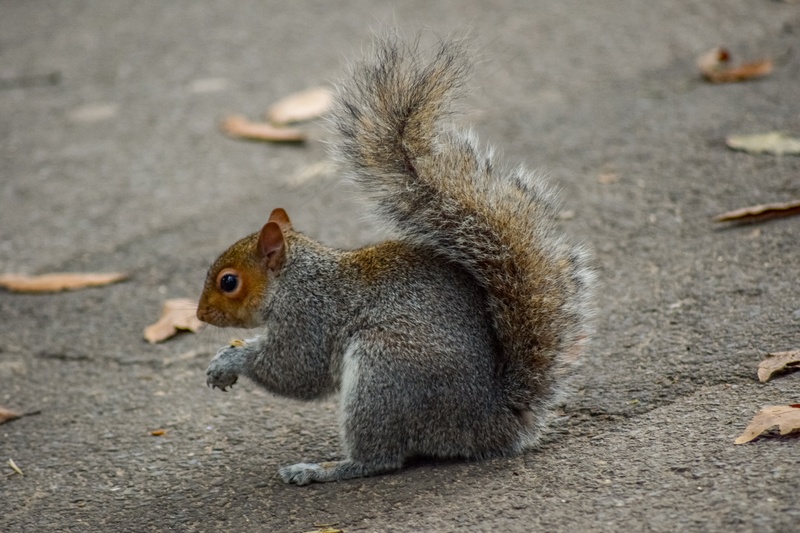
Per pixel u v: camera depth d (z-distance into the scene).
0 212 13.45
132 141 15.20
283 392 7.95
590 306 8.16
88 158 14.77
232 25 19.11
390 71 7.71
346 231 11.93
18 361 10.11
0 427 8.90
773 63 14.48
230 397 9.03
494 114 14.49
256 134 14.86
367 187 7.72
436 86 7.64
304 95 15.55
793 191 10.77
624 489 6.52
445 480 7.11
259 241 7.90
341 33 17.94
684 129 12.88
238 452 8.09
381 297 7.53
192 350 10.02
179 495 7.53
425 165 7.58
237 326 8.16
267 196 13.23
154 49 18.41
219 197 13.34
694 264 9.77
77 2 21.28
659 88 14.41
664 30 16.53
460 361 7.22
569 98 14.65
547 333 7.32
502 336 7.39
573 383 8.22
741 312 8.73
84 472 8.02
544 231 7.55
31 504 7.62
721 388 7.71
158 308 10.89
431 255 7.65
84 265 11.96
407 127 7.60
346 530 6.63
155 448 8.28
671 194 11.33
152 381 9.48
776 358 7.79
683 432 7.15
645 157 12.37
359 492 7.15
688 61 15.17
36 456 8.34
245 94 16.22
